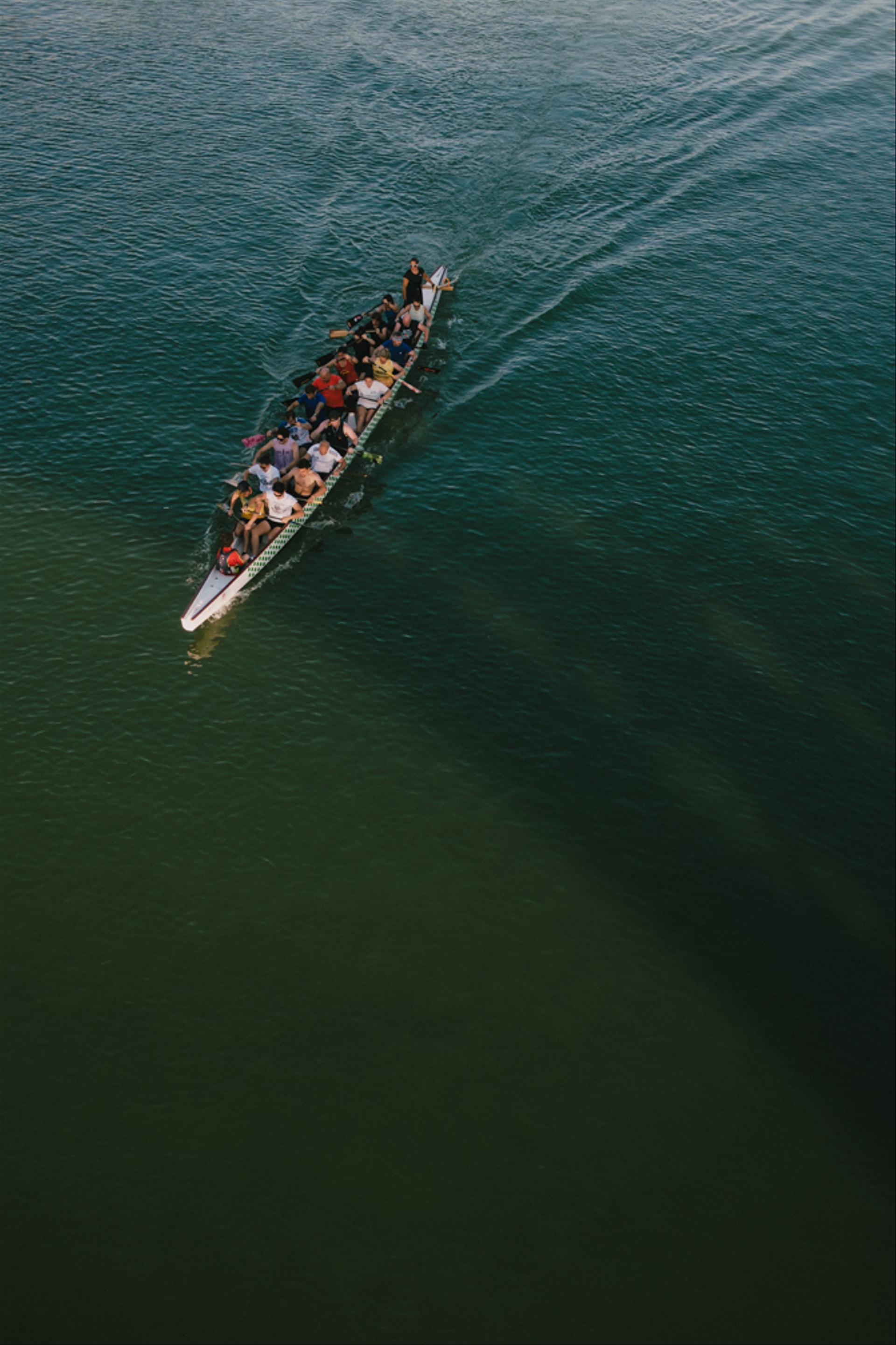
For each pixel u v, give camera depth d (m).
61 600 26.84
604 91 58.53
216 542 29.12
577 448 35.00
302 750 24.31
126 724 24.23
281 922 21.03
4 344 34.91
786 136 57.47
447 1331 16.19
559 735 25.62
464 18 65.38
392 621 27.92
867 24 75.38
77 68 52.75
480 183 48.44
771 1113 19.42
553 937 21.52
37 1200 16.91
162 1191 17.19
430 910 21.62
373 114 52.72
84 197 42.88
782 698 27.62
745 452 35.84
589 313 41.59
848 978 21.75
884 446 36.94
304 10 63.25
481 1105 18.83
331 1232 17.03
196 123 49.47
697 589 30.39
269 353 36.28
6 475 30.14
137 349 35.59
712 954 21.72
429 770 24.33
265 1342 15.81
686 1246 17.53
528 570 30.16
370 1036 19.52
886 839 24.66
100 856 21.67
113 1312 15.88
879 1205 18.48
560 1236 17.39
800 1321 16.97
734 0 75.19
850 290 44.88
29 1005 19.25
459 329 39.81
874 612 30.55
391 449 34.03
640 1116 19.05
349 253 42.28
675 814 24.28
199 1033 19.20
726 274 45.03
